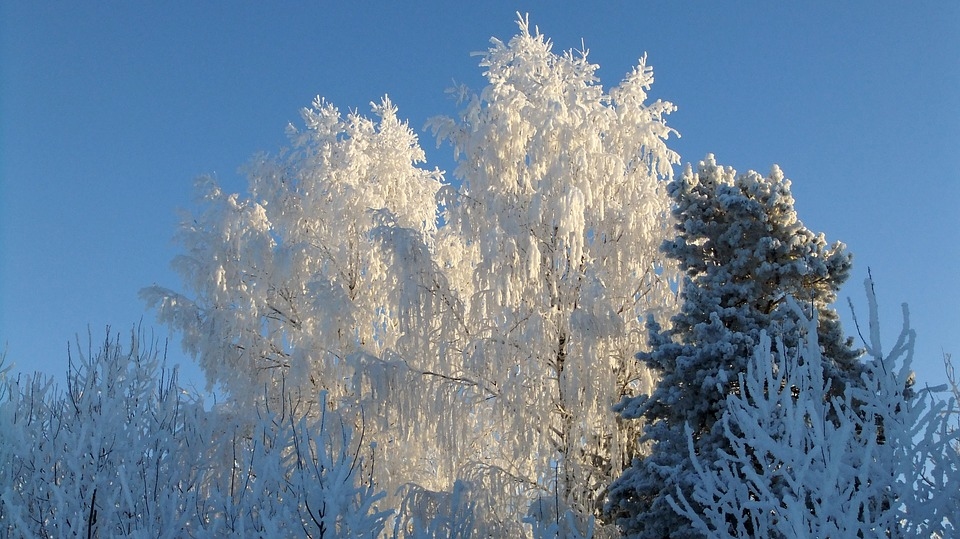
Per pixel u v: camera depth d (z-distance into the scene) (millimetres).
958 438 6715
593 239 15398
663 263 15398
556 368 14781
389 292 14820
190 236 16109
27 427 9281
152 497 8703
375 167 17688
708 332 12367
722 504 7363
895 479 6539
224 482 11664
